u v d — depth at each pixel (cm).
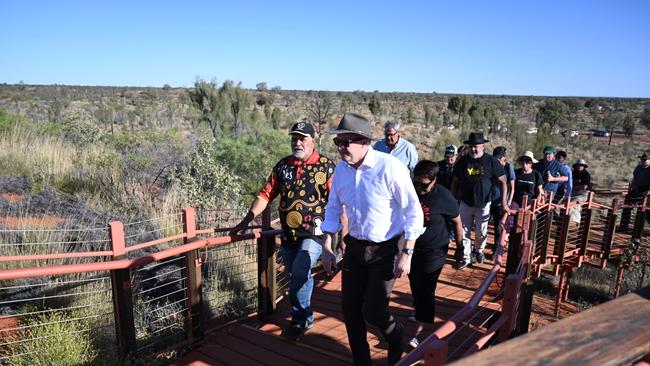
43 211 722
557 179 1045
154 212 795
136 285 536
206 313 514
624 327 119
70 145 1161
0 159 932
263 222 478
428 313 426
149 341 452
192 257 418
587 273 1228
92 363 388
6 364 388
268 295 487
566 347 109
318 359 397
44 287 510
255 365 389
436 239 407
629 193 1285
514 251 583
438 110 7325
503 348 109
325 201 415
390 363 339
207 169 982
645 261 1073
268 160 1284
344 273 334
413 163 634
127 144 1254
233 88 2486
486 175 627
